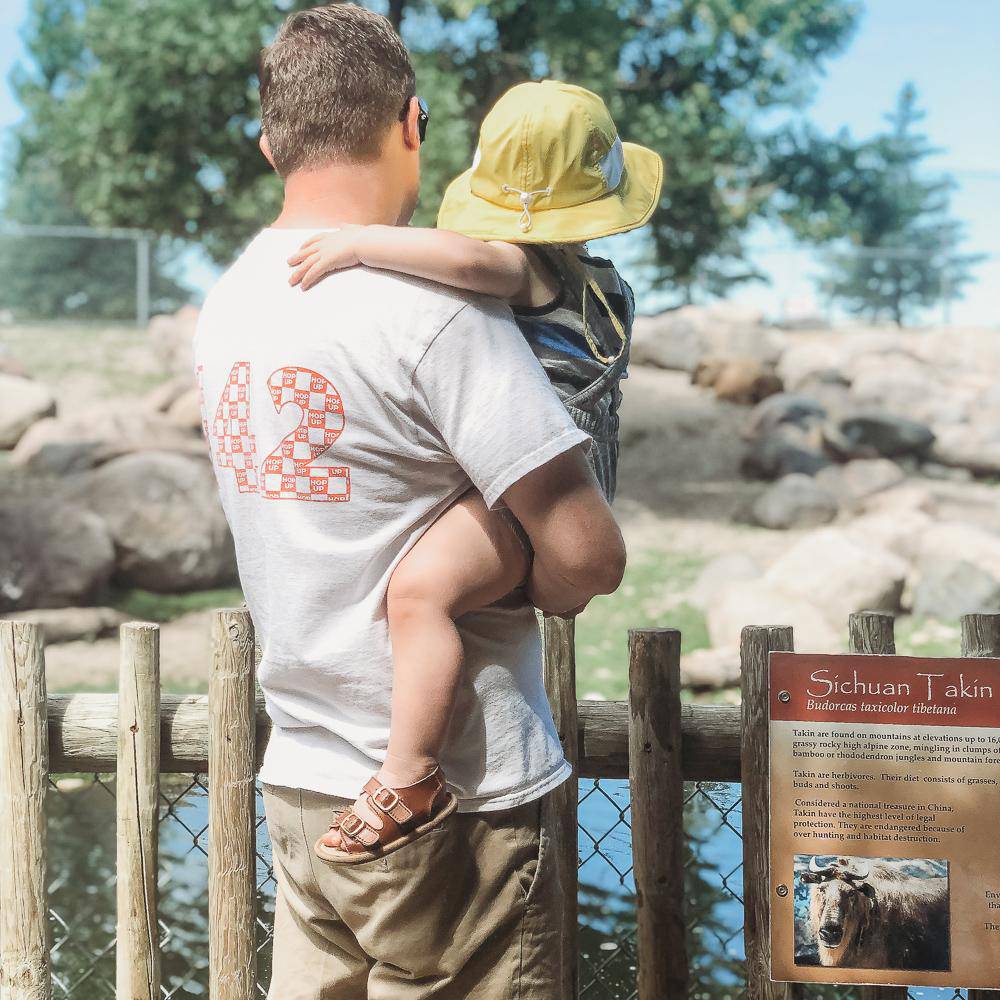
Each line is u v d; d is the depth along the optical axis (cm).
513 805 171
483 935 171
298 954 187
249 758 262
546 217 175
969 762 244
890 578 1068
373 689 168
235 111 1561
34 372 1855
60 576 1122
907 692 245
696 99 1683
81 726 279
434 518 168
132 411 1517
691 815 509
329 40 173
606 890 479
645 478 1546
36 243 2362
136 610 1145
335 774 171
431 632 164
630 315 192
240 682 260
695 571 1215
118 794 270
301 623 168
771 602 999
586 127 177
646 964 275
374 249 161
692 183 1697
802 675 246
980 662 243
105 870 543
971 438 1559
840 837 246
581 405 178
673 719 273
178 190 1602
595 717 280
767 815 265
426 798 164
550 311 178
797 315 2205
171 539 1207
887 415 1563
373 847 163
